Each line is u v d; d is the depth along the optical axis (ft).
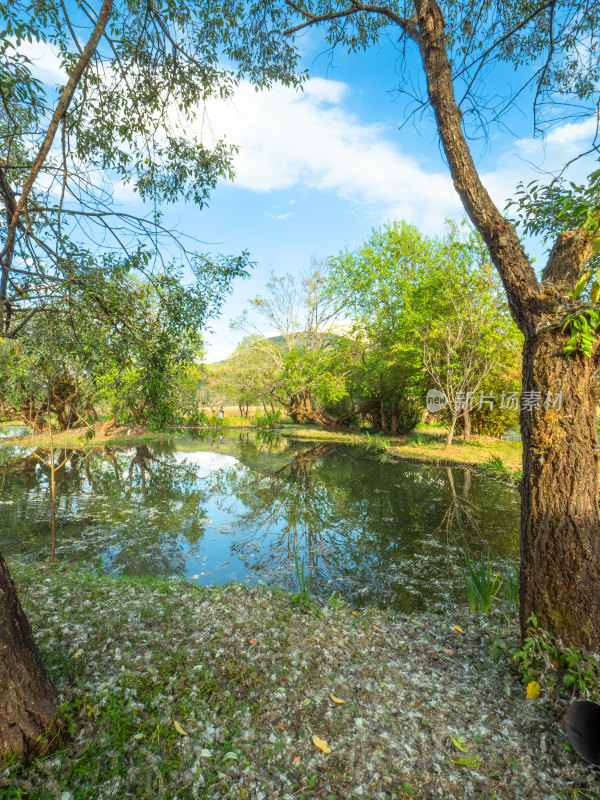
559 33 12.89
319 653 11.27
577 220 10.36
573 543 9.56
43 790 6.55
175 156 15.83
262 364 99.14
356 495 37.27
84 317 13.91
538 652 9.53
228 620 13.05
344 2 15.16
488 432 72.38
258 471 50.70
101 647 10.81
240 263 16.72
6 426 108.78
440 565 21.11
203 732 8.23
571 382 9.78
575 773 7.43
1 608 7.08
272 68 16.51
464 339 60.49
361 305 84.89
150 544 24.53
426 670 10.77
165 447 73.61
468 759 7.70
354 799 6.95
